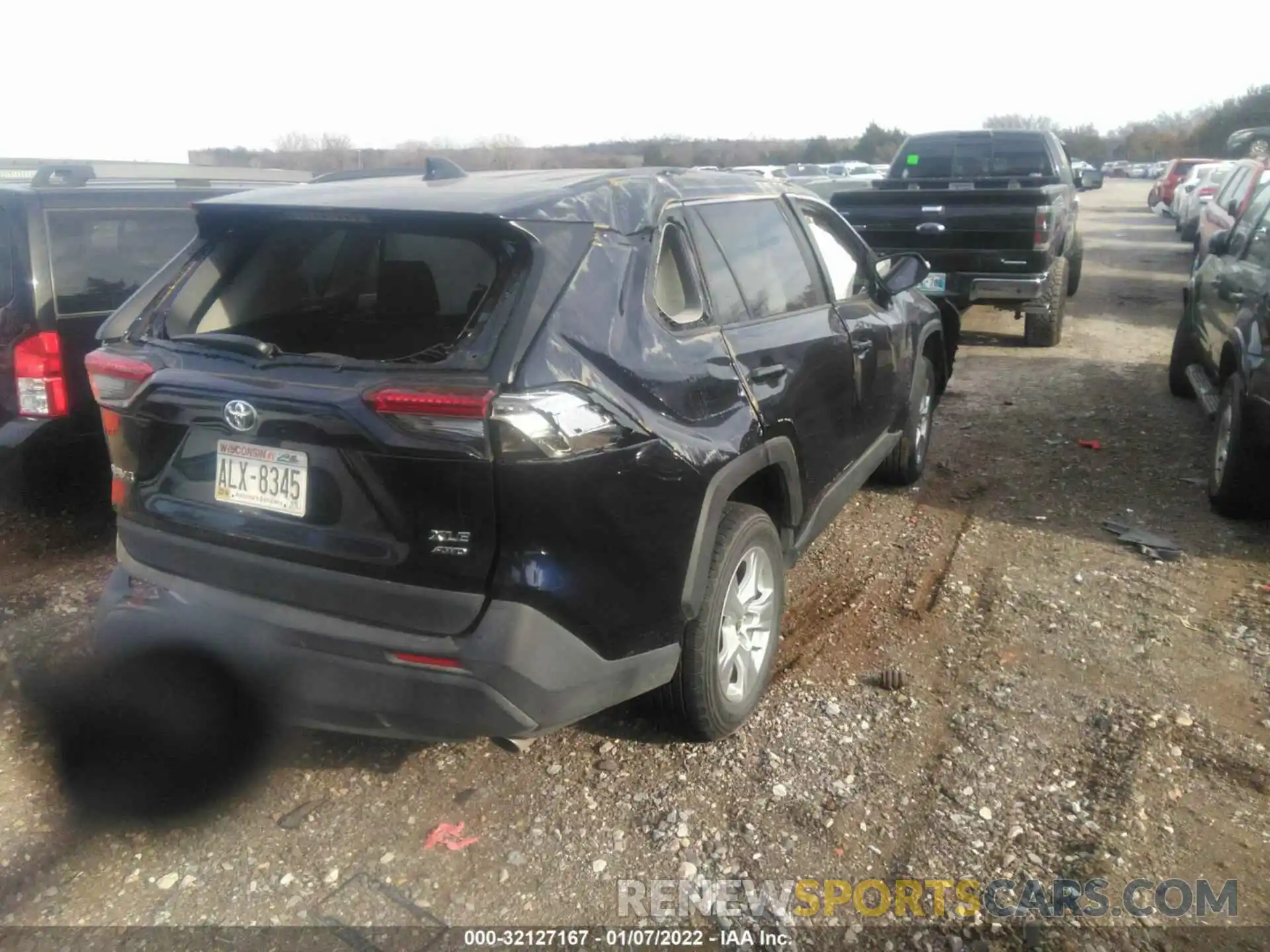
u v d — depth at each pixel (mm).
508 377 2512
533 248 2725
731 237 3719
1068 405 7781
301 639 2744
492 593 2574
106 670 3322
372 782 3250
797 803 3113
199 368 2795
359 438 2527
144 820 3074
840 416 4230
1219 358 6125
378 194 3033
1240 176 11633
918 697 3695
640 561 2812
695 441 2996
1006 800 3117
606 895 2766
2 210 4891
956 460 6457
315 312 3180
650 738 3447
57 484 5070
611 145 37000
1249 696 3662
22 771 3297
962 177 11688
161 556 3000
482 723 2652
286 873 2855
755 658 3516
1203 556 4891
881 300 5004
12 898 2758
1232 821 3010
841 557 4973
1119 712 3566
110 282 5129
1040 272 9117
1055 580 4652
